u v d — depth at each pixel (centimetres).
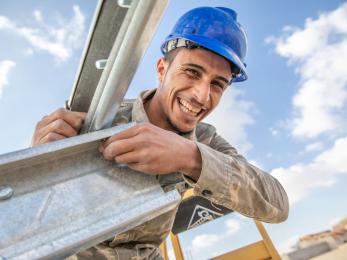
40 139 101
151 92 202
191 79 176
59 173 77
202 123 240
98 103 86
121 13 68
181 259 431
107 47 79
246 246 439
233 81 228
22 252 60
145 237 169
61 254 66
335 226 1375
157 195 83
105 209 75
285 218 176
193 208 424
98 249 151
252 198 141
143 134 91
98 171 83
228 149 214
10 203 67
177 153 100
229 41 190
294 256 1373
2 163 66
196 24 188
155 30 67
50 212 69
